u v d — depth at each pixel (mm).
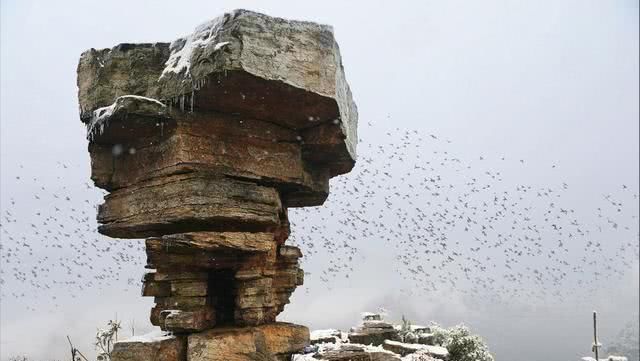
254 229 13789
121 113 12328
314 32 12859
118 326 21562
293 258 16109
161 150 13320
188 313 12594
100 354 20281
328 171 17188
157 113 12484
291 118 14008
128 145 14203
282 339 13609
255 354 12938
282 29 12312
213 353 12477
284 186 15047
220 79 11773
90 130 13531
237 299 13570
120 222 13922
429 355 22734
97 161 14469
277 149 14336
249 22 11820
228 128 13547
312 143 14734
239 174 13438
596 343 31219
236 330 13078
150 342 12500
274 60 12047
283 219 16391
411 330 29984
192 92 12266
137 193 13711
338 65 13781
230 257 13328
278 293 15625
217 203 12812
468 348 25484
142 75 13453
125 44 13703
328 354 16672
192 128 13062
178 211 12734
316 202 17906
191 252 12945
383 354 17312
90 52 13977
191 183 12773
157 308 13719
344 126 14562
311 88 12578
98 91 13648
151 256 13234
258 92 12445
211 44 11789
